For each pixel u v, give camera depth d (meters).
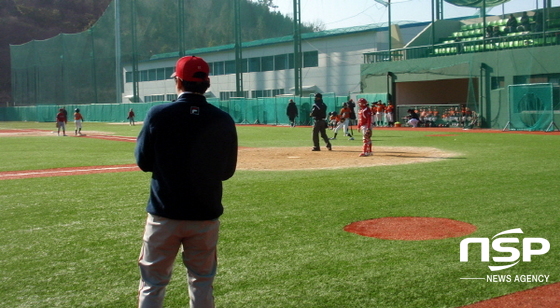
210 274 3.75
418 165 13.88
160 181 3.56
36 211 8.59
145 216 8.14
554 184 10.46
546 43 32.34
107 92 59.78
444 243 6.41
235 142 3.79
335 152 18.30
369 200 9.12
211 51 57.50
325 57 50.28
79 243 6.62
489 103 33.12
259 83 55.06
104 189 10.74
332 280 5.16
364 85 40.97
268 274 5.37
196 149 3.54
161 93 61.03
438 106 35.97
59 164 15.71
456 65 34.81
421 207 8.48
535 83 30.52
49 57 66.94
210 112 3.65
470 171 12.48
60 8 103.81
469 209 8.27
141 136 3.61
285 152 18.55
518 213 7.92
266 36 54.50
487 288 4.93
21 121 70.56
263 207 8.63
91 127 46.97
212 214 3.63
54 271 5.55
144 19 59.06
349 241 6.55
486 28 38.59
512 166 13.30
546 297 4.72
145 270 3.65
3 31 91.62
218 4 56.50
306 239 6.67
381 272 5.38
